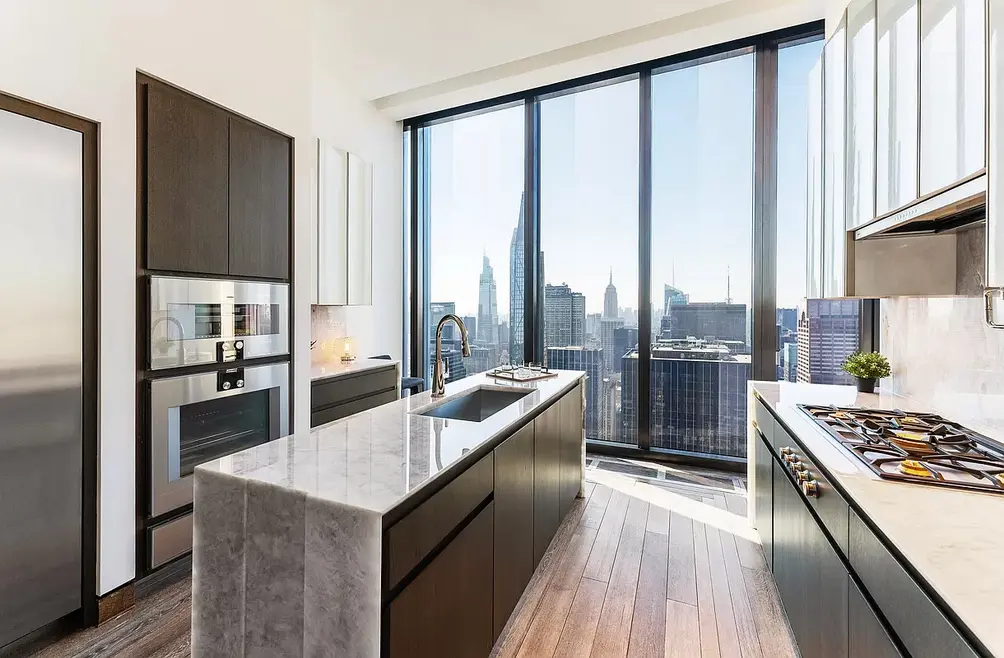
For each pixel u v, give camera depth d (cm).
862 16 189
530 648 177
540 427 221
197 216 221
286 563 114
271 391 262
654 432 392
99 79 180
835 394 238
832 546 129
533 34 328
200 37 219
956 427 170
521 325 440
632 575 225
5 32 154
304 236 282
